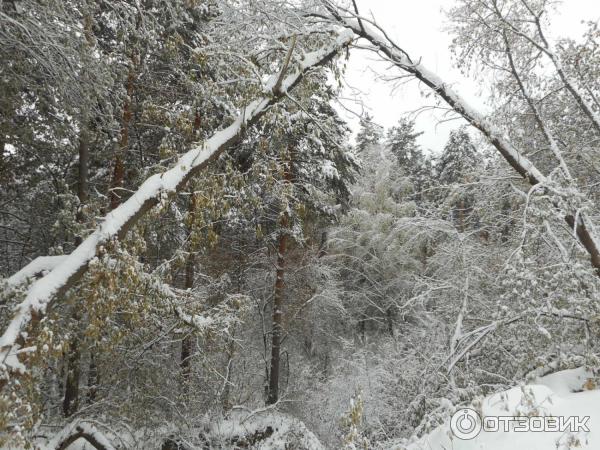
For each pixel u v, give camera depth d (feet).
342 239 68.74
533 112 26.58
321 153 43.78
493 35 25.82
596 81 26.58
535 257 21.66
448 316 29.84
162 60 31.71
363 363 50.70
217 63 22.53
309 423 42.78
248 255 52.26
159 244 33.06
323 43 23.03
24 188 32.01
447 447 13.35
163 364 27.12
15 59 19.94
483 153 28.43
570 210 20.26
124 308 19.98
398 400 30.40
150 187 16.67
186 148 26.40
